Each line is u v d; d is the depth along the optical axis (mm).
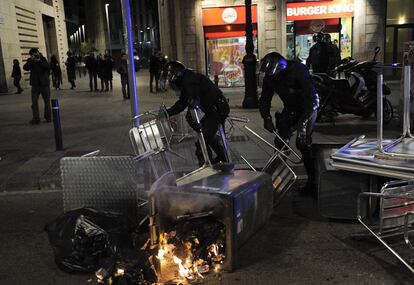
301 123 5473
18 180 6832
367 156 4770
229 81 21188
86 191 4555
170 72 5828
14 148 9117
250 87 13375
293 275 3869
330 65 12266
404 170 4406
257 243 4555
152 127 5680
